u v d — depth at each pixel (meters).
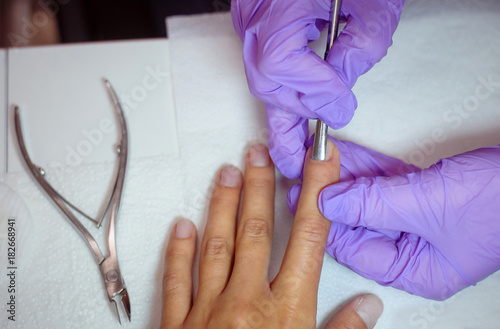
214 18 0.42
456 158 0.35
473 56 0.40
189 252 0.36
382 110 0.39
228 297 0.34
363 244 0.35
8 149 0.39
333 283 0.36
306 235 0.34
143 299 0.36
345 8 0.36
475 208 0.34
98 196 0.38
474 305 0.36
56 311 0.36
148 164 0.38
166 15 0.50
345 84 0.34
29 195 0.38
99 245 0.37
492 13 0.41
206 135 0.39
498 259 0.34
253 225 0.35
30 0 0.49
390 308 0.36
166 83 0.40
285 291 0.33
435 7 0.42
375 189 0.34
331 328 0.34
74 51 0.41
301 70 0.33
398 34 0.41
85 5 0.51
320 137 0.35
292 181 0.38
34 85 0.40
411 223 0.34
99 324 0.35
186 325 0.34
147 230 0.37
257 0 0.36
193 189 0.38
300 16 0.34
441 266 0.35
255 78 0.35
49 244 0.37
